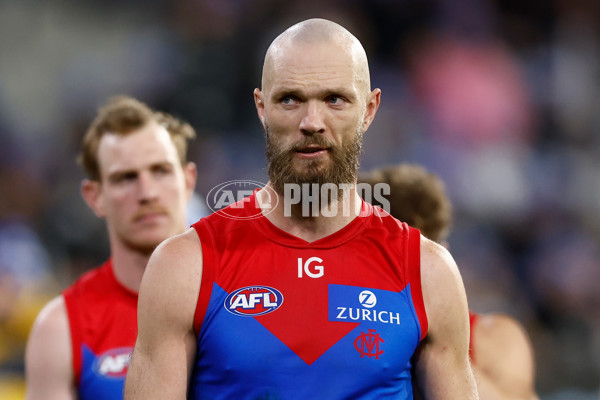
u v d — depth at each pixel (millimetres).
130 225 13523
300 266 9070
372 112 9406
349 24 42812
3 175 36469
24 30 43594
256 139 38281
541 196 41469
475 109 42594
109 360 13422
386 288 9070
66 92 41625
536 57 45594
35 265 30688
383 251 9258
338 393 8703
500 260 37969
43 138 39594
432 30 44281
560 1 46750
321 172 8836
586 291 37750
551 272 38125
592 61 46469
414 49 43594
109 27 44469
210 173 36594
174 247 9117
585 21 47031
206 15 42000
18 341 26844
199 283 8930
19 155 38344
